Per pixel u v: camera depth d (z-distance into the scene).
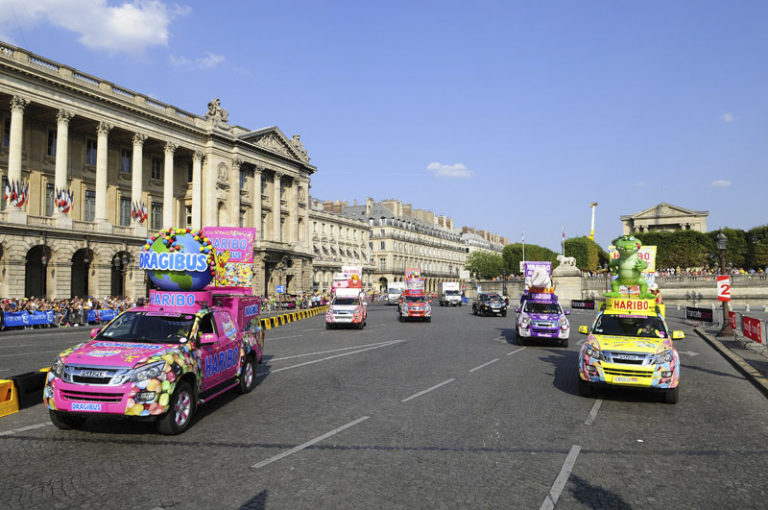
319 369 14.59
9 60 36.66
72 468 6.39
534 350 19.80
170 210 50.41
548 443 7.65
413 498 5.55
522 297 26.77
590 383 10.87
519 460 6.87
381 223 114.94
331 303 30.58
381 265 113.62
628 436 8.10
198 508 5.24
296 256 69.44
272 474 6.23
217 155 56.47
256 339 11.96
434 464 6.66
